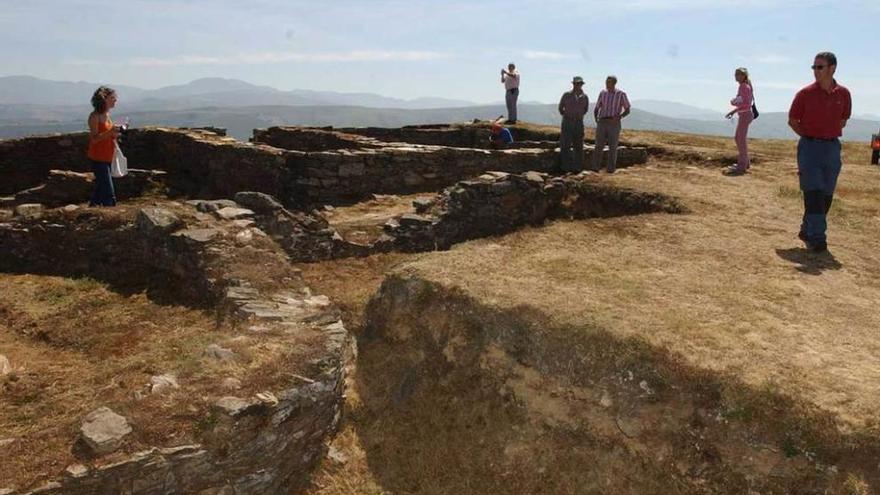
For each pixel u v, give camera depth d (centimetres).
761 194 1263
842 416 476
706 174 1462
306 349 638
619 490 532
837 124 865
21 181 1625
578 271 790
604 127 1459
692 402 532
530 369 631
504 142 2036
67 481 445
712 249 905
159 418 510
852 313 680
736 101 1480
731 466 495
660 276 779
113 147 1154
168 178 1596
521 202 1230
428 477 601
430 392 684
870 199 1258
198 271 876
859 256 896
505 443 605
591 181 1307
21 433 505
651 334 593
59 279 971
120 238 985
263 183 1398
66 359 727
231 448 522
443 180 1505
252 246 919
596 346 598
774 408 496
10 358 724
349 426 666
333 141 1880
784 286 753
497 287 721
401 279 789
